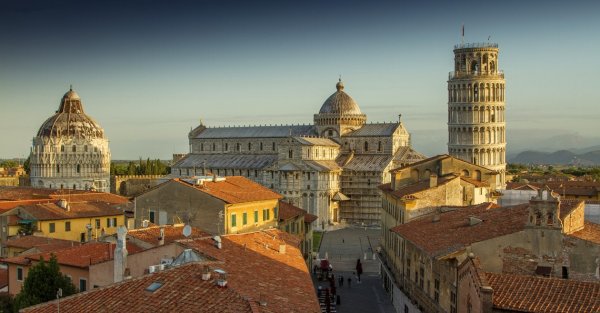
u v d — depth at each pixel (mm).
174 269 49125
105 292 47750
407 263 89688
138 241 73188
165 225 84375
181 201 95438
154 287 46531
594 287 51438
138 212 98875
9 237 116625
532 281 53438
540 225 60188
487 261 61625
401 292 94188
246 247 67938
